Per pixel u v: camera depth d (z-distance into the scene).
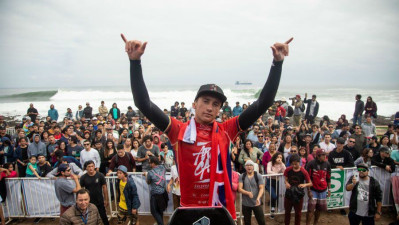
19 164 8.36
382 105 32.28
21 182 6.60
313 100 14.47
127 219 6.51
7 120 23.16
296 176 5.67
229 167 1.52
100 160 7.66
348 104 32.72
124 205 5.91
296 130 10.28
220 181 1.44
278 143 8.98
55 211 6.61
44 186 6.59
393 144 9.45
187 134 1.48
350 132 11.31
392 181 6.50
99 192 5.65
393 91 65.81
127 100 37.22
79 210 4.51
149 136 7.44
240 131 1.58
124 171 5.71
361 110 13.89
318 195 5.87
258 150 7.81
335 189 6.67
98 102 34.97
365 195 5.14
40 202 6.60
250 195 5.46
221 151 1.47
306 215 6.10
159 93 43.56
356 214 5.23
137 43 1.40
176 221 1.21
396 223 5.83
